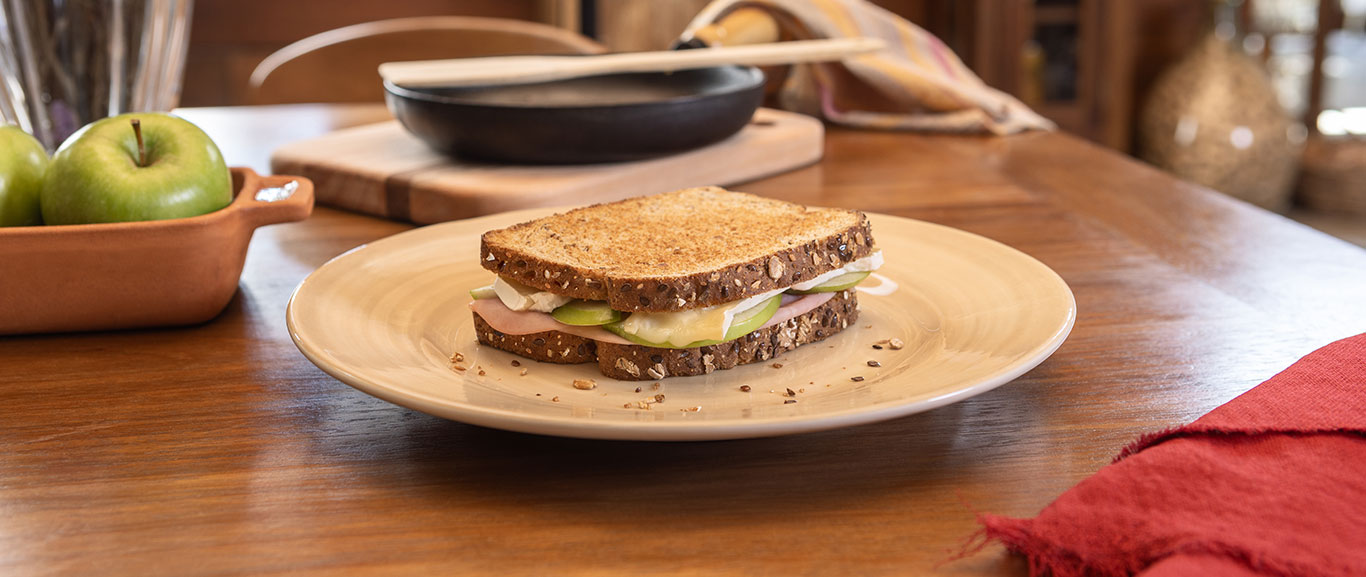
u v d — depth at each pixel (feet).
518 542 1.78
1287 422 1.84
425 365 2.11
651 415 1.91
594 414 1.92
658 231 2.30
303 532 1.80
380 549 1.77
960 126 3.71
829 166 3.34
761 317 2.15
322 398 2.10
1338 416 1.85
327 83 4.38
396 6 6.70
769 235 2.25
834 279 2.26
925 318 2.26
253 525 1.82
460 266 2.44
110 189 2.27
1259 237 2.72
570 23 6.59
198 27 6.40
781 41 3.82
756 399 2.05
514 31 4.38
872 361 2.15
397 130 3.39
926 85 3.70
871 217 2.60
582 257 2.18
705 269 2.11
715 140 3.08
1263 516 1.63
